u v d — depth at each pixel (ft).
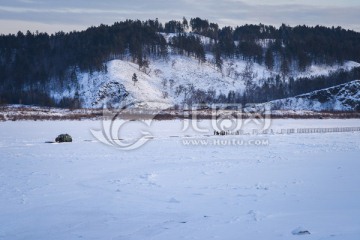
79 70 428.97
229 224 41.39
